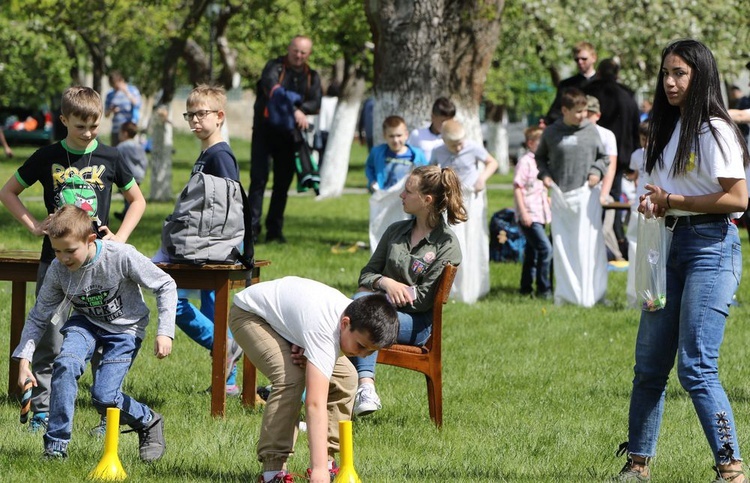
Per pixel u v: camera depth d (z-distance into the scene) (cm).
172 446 1544
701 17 5650
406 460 1523
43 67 9275
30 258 1736
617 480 1417
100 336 1451
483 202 2980
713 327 1345
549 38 5919
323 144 7850
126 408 1432
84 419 1697
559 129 2952
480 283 3008
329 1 5897
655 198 1352
